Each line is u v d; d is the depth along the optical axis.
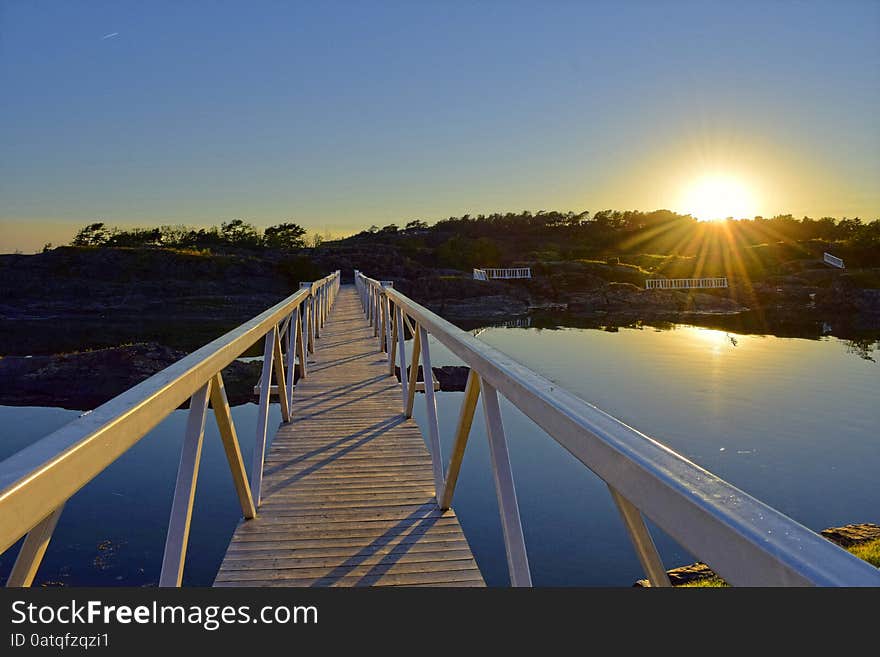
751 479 10.88
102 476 8.57
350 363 7.62
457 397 14.84
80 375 16.69
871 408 16.12
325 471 3.76
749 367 22.23
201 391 1.98
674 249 87.06
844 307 44.56
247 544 2.79
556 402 1.29
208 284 50.50
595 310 46.44
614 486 1.00
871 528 6.41
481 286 49.84
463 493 8.32
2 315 41.31
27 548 1.00
